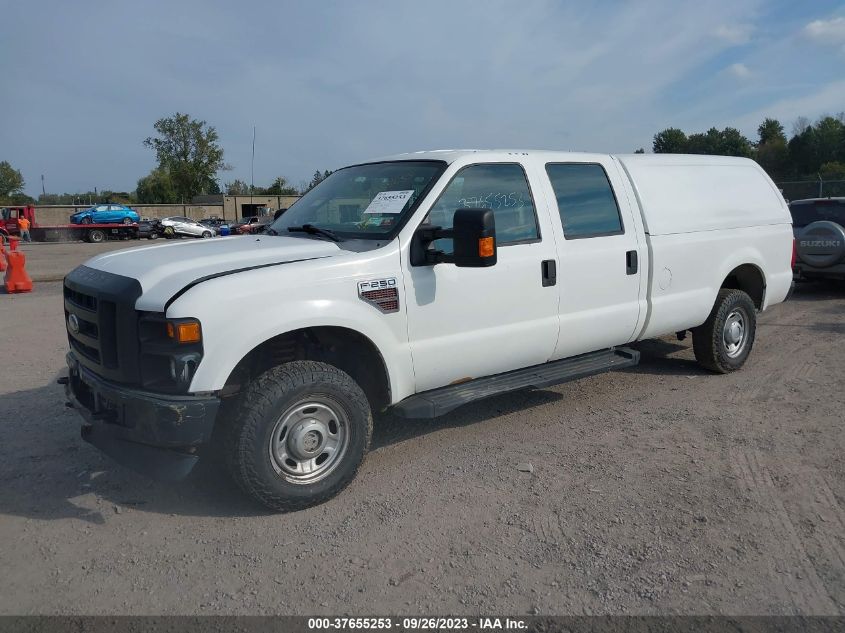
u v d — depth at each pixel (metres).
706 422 5.44
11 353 7.90
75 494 4.28
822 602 3.12
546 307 5.09
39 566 3.48
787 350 7.71
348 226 4.74
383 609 3.11
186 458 3.69
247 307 3.74
